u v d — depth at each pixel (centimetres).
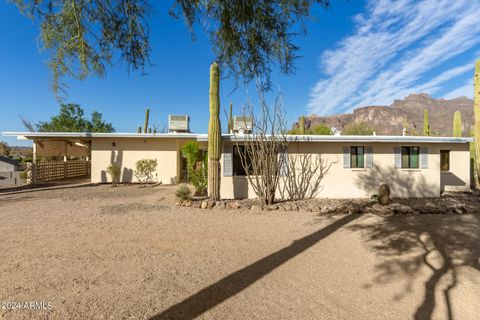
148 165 1394
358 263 407
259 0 289
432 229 592
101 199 976
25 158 3073
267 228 605
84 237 526
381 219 688
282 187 1030
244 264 401
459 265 398
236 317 267
